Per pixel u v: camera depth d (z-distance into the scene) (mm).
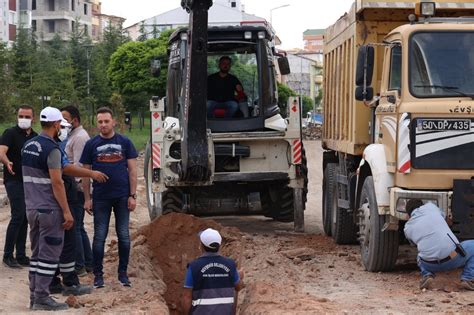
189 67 11203
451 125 9656
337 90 13969
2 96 34938
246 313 8672
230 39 14250
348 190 12789
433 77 9914
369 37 12141
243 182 14359
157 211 14008
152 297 9312
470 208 9523
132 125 47781
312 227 16125
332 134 14430
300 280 10258
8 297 9148
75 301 8789
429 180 9680
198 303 8070
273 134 13789
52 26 81250
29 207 8500
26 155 8508
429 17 10562
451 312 8070
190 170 11578
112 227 15047
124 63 44250
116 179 9555
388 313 8117
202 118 11398
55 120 8477
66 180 9492
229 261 8227
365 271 10828
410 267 11078
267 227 15836
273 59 14492
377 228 10367
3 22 60562
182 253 12398
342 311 8156
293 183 13992
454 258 9211
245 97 14289
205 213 14461
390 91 10266
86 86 42531
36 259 8703
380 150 10492
